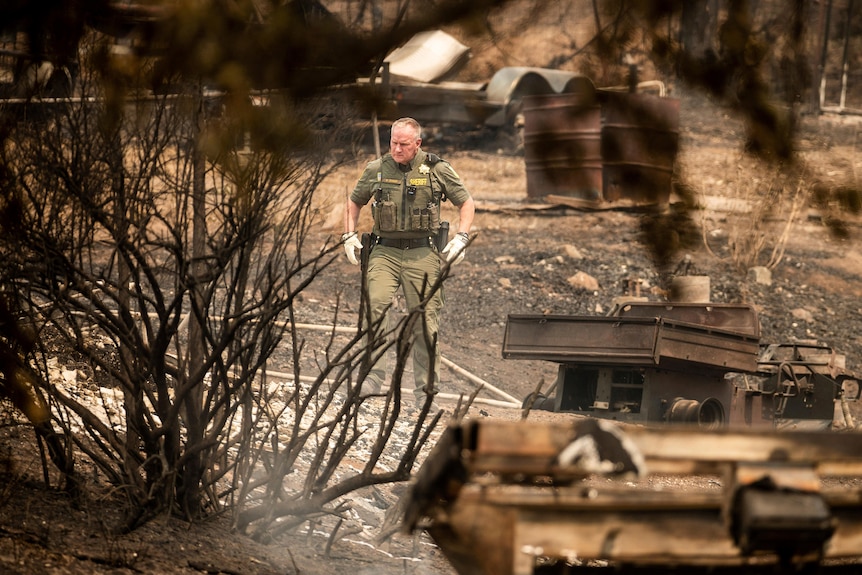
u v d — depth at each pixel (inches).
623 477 409.7
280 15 353.7
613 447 405.7
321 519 832.3
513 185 3056.1
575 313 2156.7
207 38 365.1
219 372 714.8
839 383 1644.9
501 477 459.2
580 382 1542.8
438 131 3467.0
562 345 1475.1
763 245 2544.3
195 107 552.7
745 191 2534.5
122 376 718.5
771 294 2423.7
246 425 746.8
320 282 2015.3
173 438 705.0
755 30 412.5
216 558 666.2
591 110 428.8
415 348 1299.2
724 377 1534.2
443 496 429.7
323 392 1273.4
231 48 361.7
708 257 2519.7
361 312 721.6
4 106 588.1
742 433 428.1
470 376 1654.8
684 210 475.2
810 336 2240.4
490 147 3440.0
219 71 364.2
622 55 414.6
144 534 671.1
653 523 425.7
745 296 2378.2
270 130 407.2
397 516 823.1
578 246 2529.5
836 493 449.1
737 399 1523.1
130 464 723.4
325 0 354.0
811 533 418.3
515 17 364.5
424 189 1245.1
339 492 717.3
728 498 425.7
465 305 2135.8
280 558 705.6
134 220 666.8
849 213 456.1
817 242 2783.0
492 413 1450.5
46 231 641.0
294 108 412.2
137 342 697.6
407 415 1267.2
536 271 2343.8
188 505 725.3
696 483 1149.1
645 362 1417.3
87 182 634.2
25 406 655.1
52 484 717.9
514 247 2490.2
